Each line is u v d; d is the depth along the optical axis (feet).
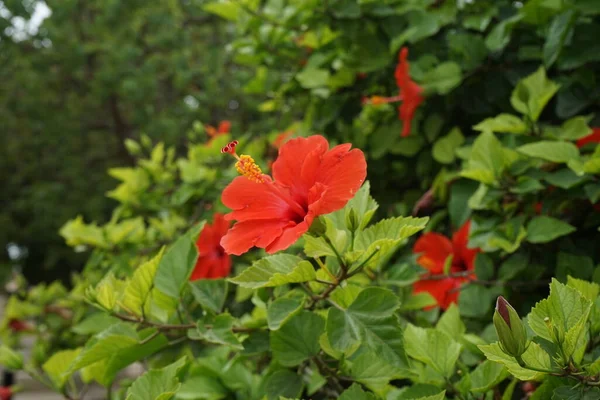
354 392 2.01
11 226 15.55
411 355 2.18
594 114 3.04
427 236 3.01
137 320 2.29
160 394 1.99
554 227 2.57
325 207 1.88
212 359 2.62
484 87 3.32
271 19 3.72
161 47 12.62
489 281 2.74
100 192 14.48
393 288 2.66
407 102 3.21
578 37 2.96
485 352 1.76
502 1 3.44
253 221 1.99
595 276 2.39
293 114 4.29
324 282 1.99
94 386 7.97
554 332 1.73
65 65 12.69
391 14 3.39
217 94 11.99
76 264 16.65
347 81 3.57
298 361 2.19
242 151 4.00
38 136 14.20
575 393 1.78
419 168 3.47
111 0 12.19
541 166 2.74
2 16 12.74
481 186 2.73
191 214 4.16
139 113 12.65
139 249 3.82
